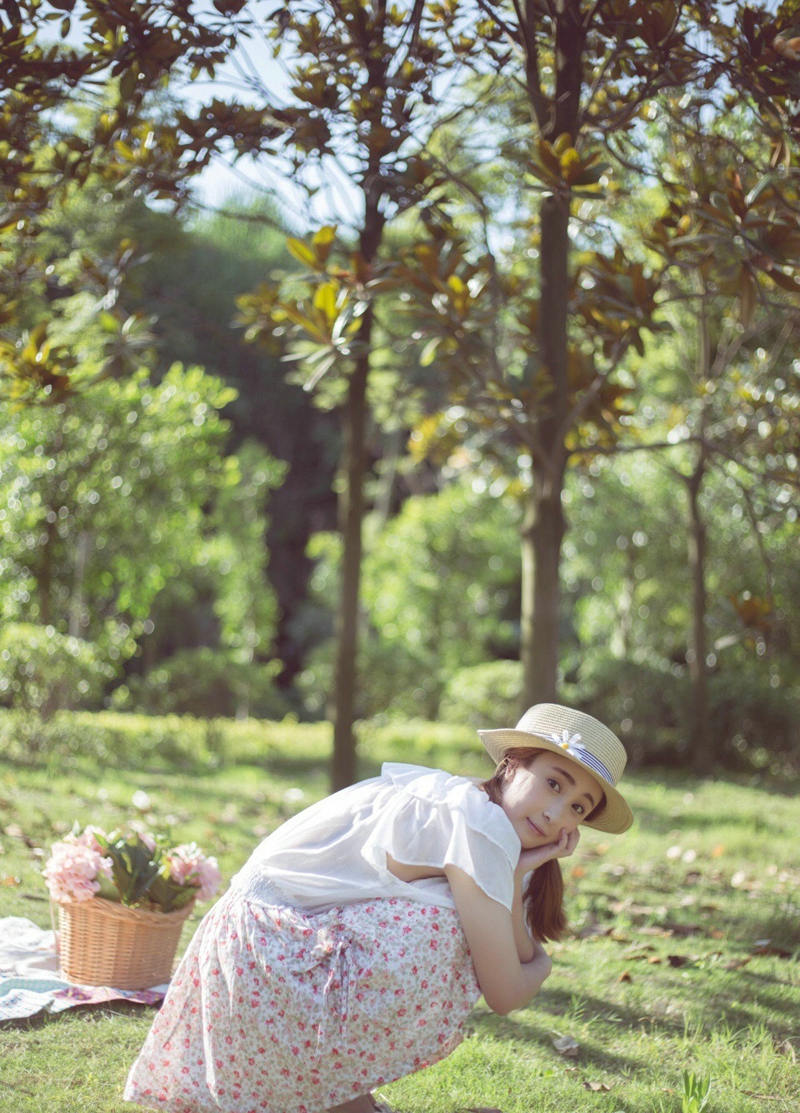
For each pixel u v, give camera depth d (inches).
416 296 218.1
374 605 775.7
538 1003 149.5
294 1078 90.8
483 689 627.5
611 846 283.3
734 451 370.0
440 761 515.8
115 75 180.1
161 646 934.4
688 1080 109.0
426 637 754.8
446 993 91.7
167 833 244.8
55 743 397.4
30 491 425.7
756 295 183.2
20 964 143.4
